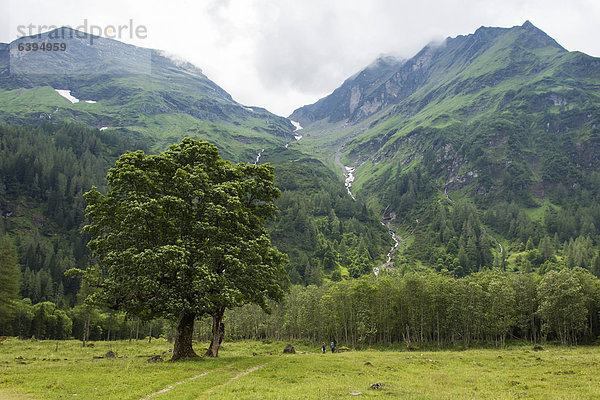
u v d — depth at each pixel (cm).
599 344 7875
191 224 3403
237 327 11575
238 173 4012
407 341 8031
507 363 4312
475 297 8000
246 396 1894
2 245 8981
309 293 9994
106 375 2505
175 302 3134
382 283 8888
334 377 2805
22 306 10694
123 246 3366
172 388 2175
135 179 3206
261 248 3694
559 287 7550
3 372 2634
